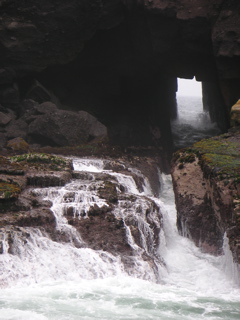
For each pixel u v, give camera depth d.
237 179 10.38
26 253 9.10
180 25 20.47
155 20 21.03
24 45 21.47
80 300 7.73
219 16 19.83
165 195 18.05
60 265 9.05
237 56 19.64
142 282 8.91
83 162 15.99
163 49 21.61
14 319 6.73
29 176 11.82
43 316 6.93
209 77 23.36
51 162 13.48
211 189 11.30
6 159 13.38
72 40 21.98
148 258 9.81
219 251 11.27
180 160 12.58
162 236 11.30
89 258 9.35
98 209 10.64
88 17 21.52
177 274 10.31
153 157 20.69
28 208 10.42
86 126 20.50
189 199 12.14
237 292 9.27
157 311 7.52
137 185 14.71
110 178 13.25
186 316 7.41
